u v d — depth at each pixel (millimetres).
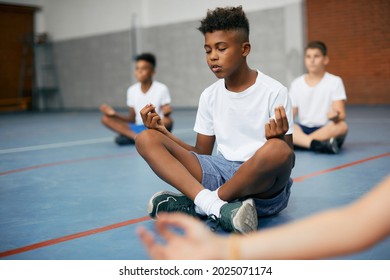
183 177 1508
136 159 3301
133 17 10188
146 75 4121
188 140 4316
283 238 462
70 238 1514
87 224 1676
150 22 10008
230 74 1548
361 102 8016
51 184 2465
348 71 8070
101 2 10797
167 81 9891
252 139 1680
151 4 9945
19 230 1624
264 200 1609
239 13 1522
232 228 1401
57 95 12117
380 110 6852
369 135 4188
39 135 5371
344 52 8055
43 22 12148
